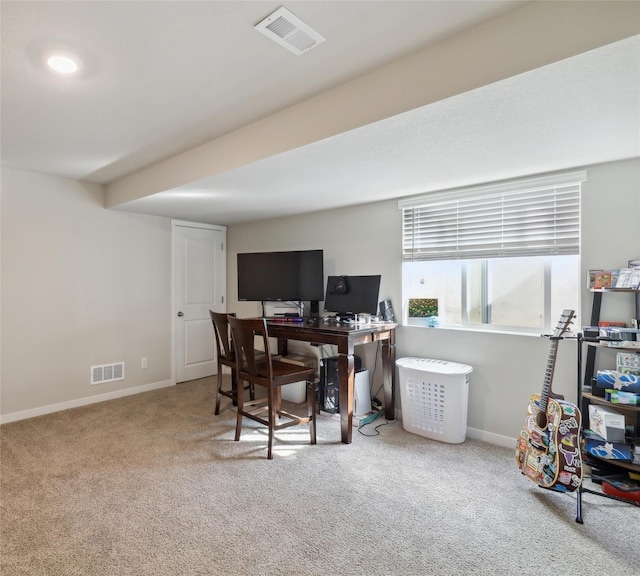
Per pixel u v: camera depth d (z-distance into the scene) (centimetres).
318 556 166
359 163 240
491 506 204
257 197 336
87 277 381
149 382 431
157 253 438
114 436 296
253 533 181
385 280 353
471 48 149
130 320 414
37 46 156
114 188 378
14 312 334
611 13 122
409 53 165
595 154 224
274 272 396
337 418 338
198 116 226
